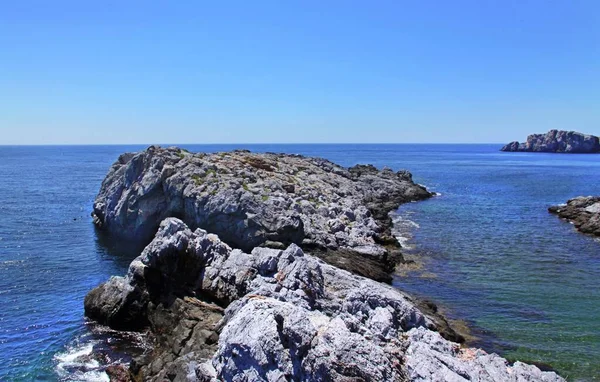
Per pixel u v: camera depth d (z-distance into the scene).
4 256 53.47
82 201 94.88
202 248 35.47
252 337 21.16
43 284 44.22
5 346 31.62
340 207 62.81
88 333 33.62
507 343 30.16
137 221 58.31
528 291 40.12
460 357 24.36
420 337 25.11
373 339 22.89
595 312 35.50
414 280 42.97
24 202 92.88
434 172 168.62
